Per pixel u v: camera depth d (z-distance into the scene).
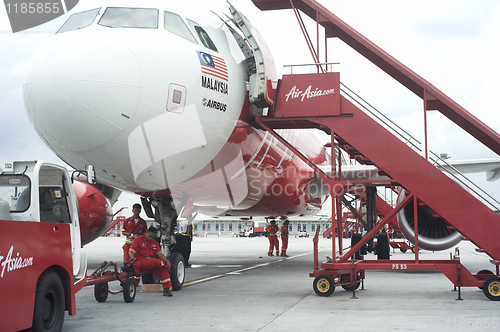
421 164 8.41
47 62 6.95
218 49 8.50
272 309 6.79
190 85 7.52
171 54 7.38
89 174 6.57
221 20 9.30
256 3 10.18
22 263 4.63
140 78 6.95
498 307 6.97
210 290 8.83
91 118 6.79
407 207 12.55
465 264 15.36
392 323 5.76
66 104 6.73
